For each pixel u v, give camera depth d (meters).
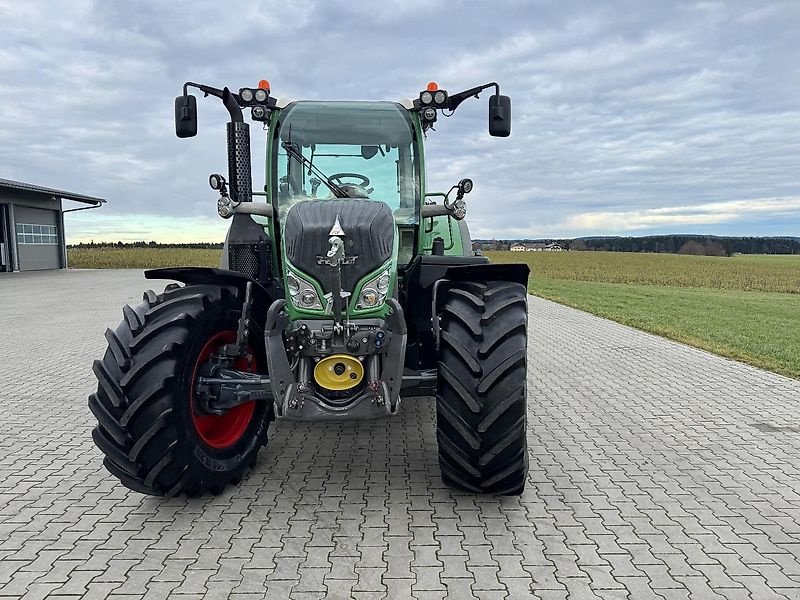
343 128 4.85
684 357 8.58
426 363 4.50
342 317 3.64
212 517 3.57
